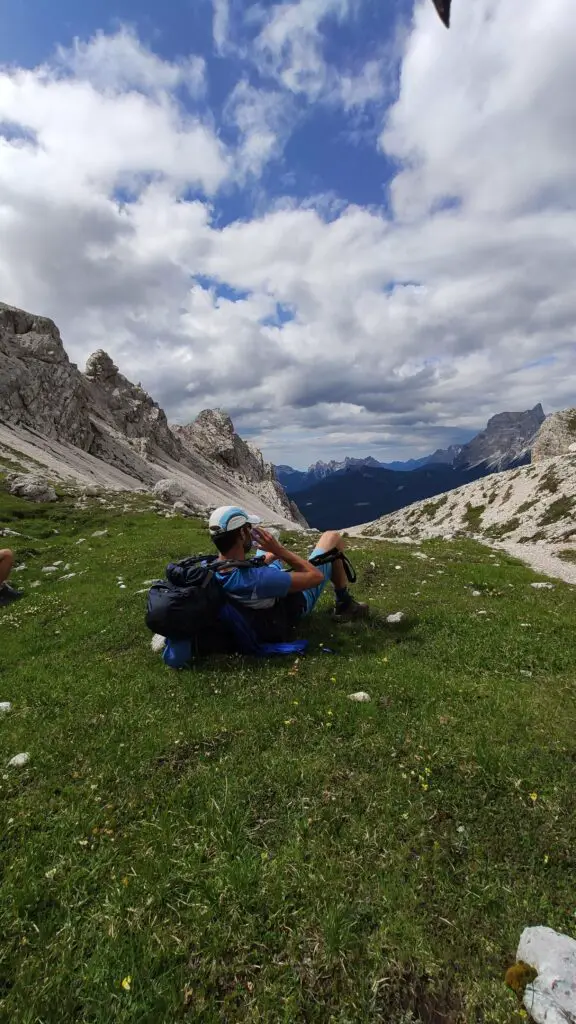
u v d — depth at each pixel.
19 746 2.08
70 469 27.09
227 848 1.46
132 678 2.67
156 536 8.19
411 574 5.19
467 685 2.37
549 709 2.12
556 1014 0.96
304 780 1.73
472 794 1.63
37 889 1.35
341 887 1.32
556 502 27.89
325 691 2.34
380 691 2.33
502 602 4.02
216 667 2.64
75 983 1.11
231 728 2.07
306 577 2.64
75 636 3.53
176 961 1.16
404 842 1.46
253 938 1.20
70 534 9.12
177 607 2.52
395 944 1.16
